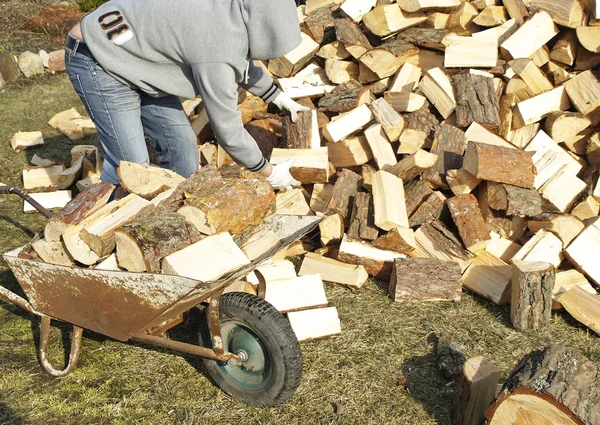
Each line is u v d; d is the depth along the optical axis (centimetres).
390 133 427
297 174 427
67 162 618
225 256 270
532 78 430
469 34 476
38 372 324
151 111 377
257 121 480
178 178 327
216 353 276
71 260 302
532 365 236
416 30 468
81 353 338
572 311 351
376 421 286
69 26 1102
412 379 314
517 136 435
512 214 385
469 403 263
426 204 404
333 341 343
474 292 384
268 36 292
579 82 421
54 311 301
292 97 468
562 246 382
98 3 1170
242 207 296
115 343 346
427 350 336
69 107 775
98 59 322
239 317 278
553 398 218
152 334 297
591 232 378
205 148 492
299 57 478
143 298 258
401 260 384
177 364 327
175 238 273
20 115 741
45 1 1184
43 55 905
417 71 461
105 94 337
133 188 327
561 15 441
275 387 278
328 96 465
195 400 301
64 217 291
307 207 435
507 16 472
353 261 395
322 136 455
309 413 291
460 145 413
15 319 371
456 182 400
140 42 312
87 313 287
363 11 481
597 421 213
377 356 331
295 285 359
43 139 672
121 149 353
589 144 427
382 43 474
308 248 434
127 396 305
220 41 291
